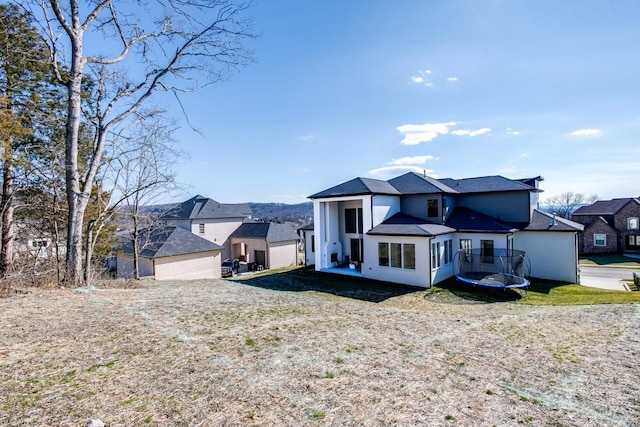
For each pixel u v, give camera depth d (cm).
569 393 398
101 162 1499
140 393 352
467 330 688
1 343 482
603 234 3122
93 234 1588
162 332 568
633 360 514
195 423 300
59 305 739
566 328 715
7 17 1114
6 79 1168
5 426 282
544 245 1647
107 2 1113
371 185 1777
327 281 1606
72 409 314
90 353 459
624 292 1374
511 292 1358
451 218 1806
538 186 1988
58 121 1282
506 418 334
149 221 2012
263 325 650
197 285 1310
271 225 3322
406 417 327
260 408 332
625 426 326
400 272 1545
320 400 354
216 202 3697
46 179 1355
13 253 1267
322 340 568
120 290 1013
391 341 586
